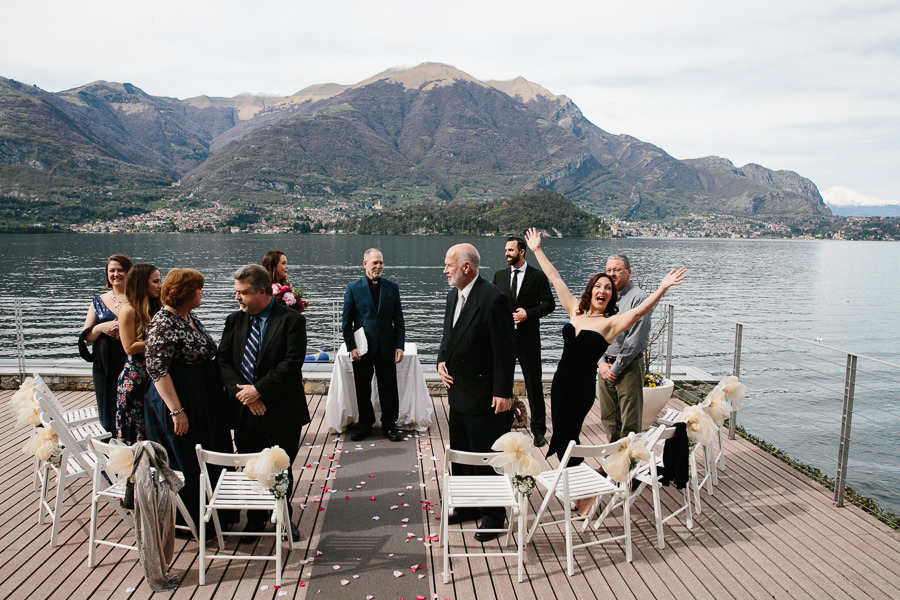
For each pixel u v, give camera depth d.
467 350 3.72
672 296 48.03
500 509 3.69
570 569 3.20
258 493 3.29
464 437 3.88
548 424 6.14
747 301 47.19
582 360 3.82
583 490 3.37
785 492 4.41
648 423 5.66
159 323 3.32
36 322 32.34
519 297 5.35
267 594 3.00
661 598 3.00
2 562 3.29
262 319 3.65
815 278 73.44
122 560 3.34
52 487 4.38
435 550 3.47
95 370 4.19
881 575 3.23
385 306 5.38
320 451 5.14
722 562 3.37
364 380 5.41
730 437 5.74
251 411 3.59
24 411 3.58
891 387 21.86
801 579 3.19
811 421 17.14
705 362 24.83
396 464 4.84
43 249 84.31
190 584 3.09
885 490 12.67
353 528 3.72
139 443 3.06
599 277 3.90
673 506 4.16
